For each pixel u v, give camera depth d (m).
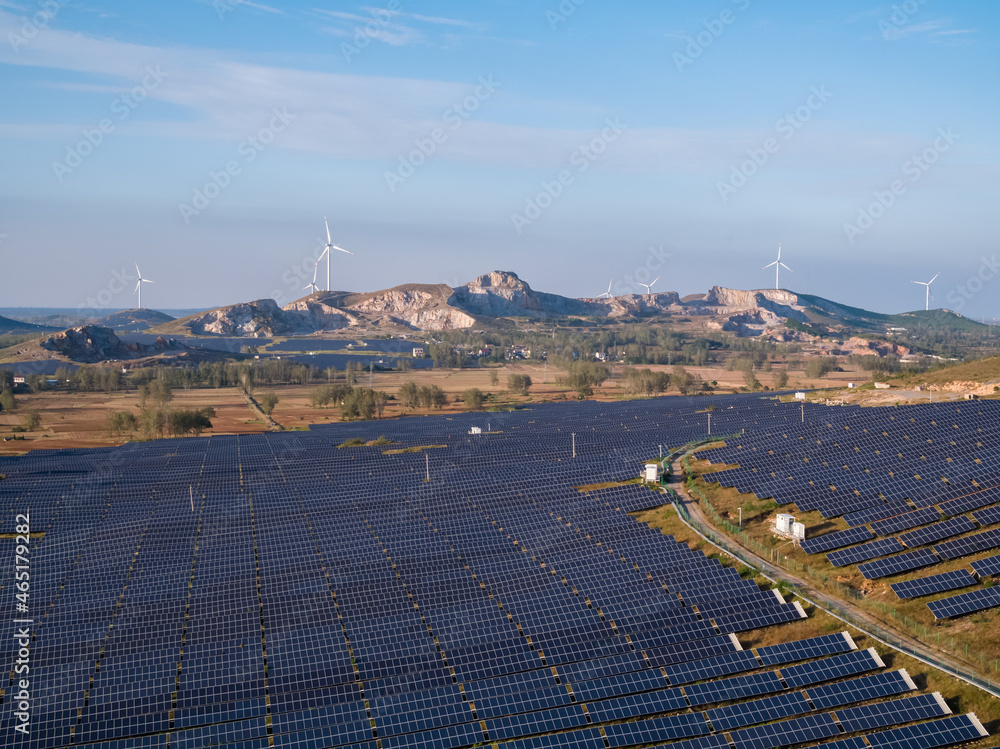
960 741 42.84
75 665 56.97
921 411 101.06
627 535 77.06
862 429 98.81
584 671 52.44
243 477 124.94
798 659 51.84
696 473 95.81
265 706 50.25
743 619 58.41
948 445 86.25
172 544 86.31
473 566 72.00
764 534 74.94
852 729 44.31
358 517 90.94
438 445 148.00
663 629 57.41
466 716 47.66
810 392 193.50
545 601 62.88
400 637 58.09
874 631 55.03
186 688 52.56
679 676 50.78
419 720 47.44
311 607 65.38
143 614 65.94
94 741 47.56
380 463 128.88
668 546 72.19
